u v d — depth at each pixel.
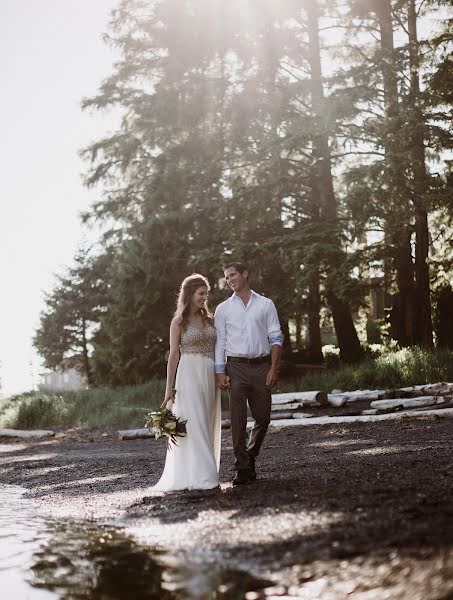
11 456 12.40
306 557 3.67
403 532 3.83
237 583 3.42
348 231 20.45
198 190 25.25
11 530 5.24
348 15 24.45
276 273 23.53
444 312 24.33
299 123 21.73
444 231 24.58
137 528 5.03
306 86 23.09
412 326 22.86
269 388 6.43
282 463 7.75
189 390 6.42
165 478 6.52
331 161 24.20
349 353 23.53
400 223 20.06
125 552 4.29
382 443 9.25
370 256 20.97
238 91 24.48
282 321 22.27
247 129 23.58
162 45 27.66
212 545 4.21
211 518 4.95
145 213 25.84
